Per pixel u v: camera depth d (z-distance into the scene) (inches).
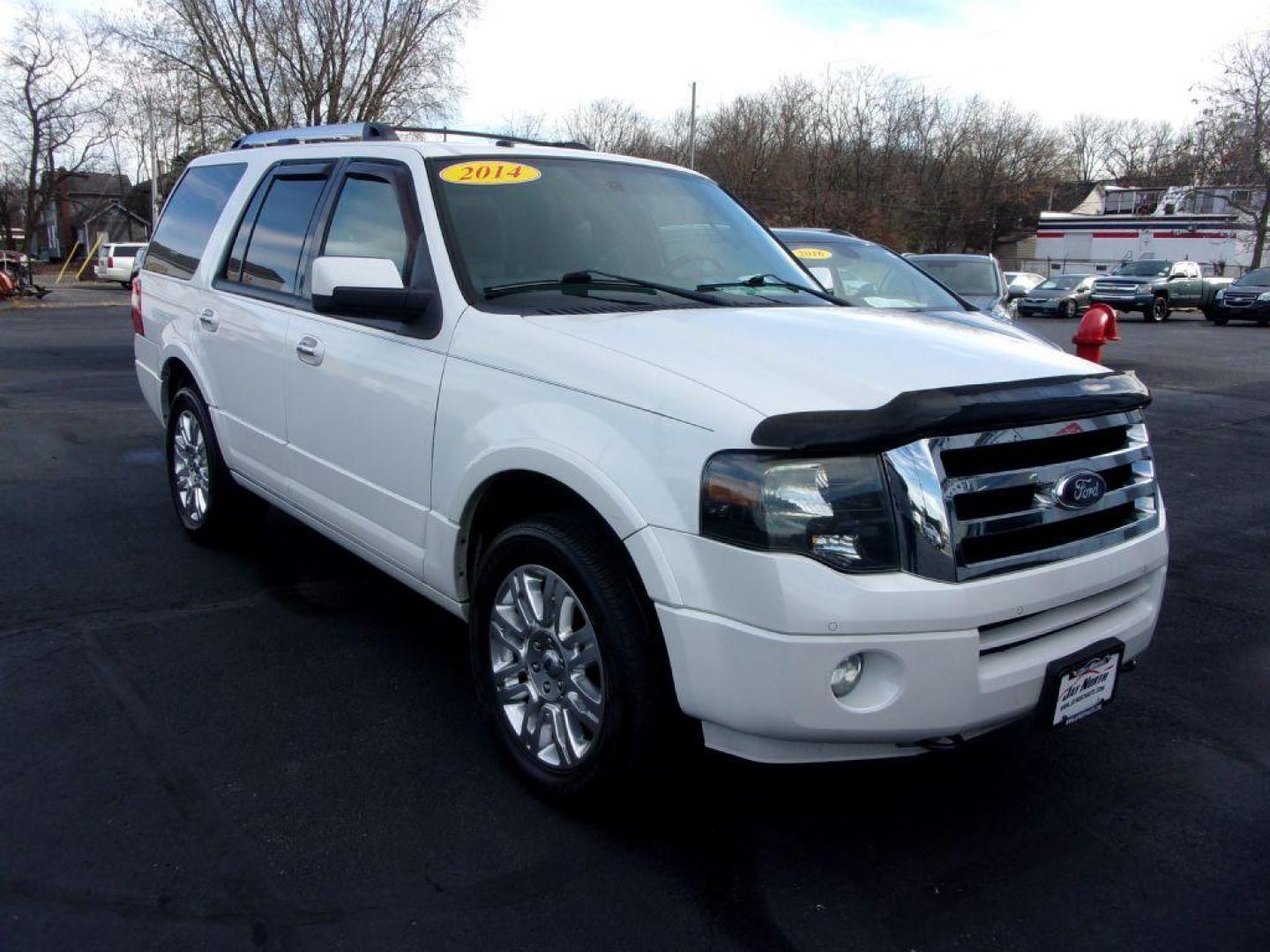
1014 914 104.0
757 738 100.9
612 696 109.1
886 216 2153.1
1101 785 130.2
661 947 98.0
